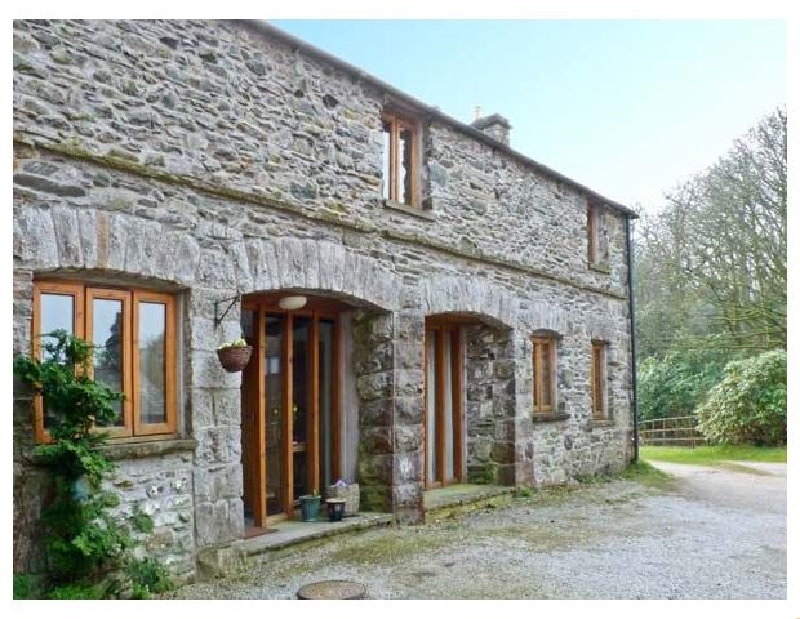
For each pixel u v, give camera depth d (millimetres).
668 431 18281
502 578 4945
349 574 4996
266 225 5535
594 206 11094
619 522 7148
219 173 5172
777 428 14961
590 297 10609
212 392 4977
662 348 20094
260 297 6113
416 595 4504
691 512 7766
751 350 18141
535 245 9211
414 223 7145
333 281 6047
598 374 11156
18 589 3596
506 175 8719
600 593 4613
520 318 8773
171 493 4648
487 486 8500
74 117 4254
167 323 4898
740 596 4566
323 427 6898
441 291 7402
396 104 7074
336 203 6191
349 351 7035
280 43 5797
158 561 4465
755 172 14109
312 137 6016
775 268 13945
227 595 4457
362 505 6809
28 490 3803
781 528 6875
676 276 16969
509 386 8602
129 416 4582
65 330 4059
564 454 9695
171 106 4871
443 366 8633
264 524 5973
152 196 4688
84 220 4207
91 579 4047
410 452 6840
